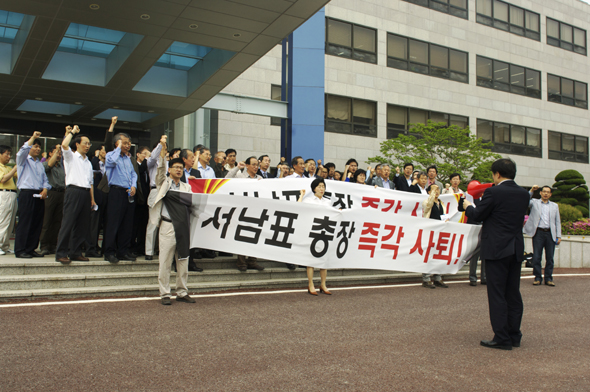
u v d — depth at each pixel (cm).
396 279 850
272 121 1875
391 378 349
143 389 312
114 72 1051
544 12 2730
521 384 347
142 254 754
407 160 1881
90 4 775
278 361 378
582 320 570
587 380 360
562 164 2752
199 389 316
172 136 1594
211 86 1143
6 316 482
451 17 2352
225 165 849
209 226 630
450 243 777
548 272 880
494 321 446
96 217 724
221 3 799
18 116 1359
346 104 2033
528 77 2641
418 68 2234
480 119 2427
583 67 2909
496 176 486
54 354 375
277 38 936
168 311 532
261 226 657
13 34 984
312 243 683
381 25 2133
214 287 668
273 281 720
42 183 709
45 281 577
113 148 688
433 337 470
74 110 1348
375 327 498
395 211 828
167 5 796
